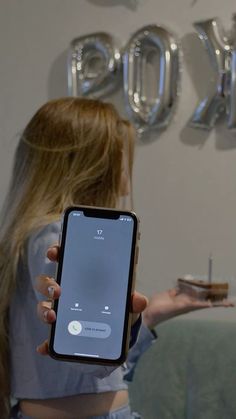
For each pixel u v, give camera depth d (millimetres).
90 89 2514
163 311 1673
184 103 2418
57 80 2609
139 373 2152
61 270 1065
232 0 2359
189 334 2154
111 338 1047
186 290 1812
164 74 2391
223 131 2375
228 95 2324
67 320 1053
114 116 1424
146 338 1558
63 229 1076
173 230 2455
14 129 2670
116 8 2523
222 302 1773
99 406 1299
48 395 1273
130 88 2447
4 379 1306
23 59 2656
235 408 2053
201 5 2400
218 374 2092
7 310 1314
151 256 2486
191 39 2408
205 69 2389
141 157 2484
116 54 2484
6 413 1321
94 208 1074
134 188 2500
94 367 1098
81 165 1361
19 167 1414
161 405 2119
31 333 1291
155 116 2420
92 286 1060
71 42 2543
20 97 2662
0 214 1459
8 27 2674
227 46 2324
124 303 1052
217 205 2396
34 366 1283
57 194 1336
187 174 2428
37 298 1241
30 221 1296
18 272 1308
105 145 1374
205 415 2070
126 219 1072
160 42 2395
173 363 2139
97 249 1068
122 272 1059
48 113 1401
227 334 2135
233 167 2371
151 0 2471
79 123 1380
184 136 2426
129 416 1347
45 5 2621
